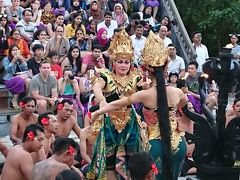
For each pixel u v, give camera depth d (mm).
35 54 11383
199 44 15289
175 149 5906
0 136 10531
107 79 6168
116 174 6371
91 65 11891
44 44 12656
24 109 8859
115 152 6316
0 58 12234
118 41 6215
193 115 6855
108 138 6277
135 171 4629
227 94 6738
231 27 18609
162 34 14391
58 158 6125
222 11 18156
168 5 16438
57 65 11664
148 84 5906
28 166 6703
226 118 7516
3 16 12844
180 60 13680
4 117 10961
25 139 6773
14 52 11500
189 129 8500
